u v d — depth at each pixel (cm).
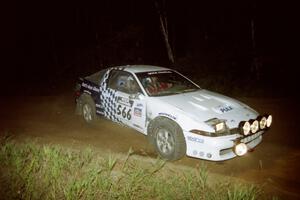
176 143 581
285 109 930
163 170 555
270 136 723
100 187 477
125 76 718
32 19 2050
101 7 1836
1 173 529
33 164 537
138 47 1574
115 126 816
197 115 580
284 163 586
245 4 1355
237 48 1266
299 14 1331
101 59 1569
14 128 834
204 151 555
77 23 1997
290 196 475
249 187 492
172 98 642
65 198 457
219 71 1257
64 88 1456
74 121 876
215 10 1493
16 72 1917
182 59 1348
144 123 647
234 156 572
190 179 496
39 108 1066
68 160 562
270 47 1297
